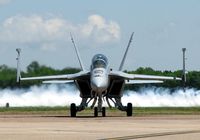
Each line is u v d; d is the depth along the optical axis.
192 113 96.50
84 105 81.06
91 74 77.38
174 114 90.81
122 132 48.53
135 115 85.44
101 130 50.72
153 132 48.53
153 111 108.12
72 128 53.03
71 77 80.25
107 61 79.88
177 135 45.75
